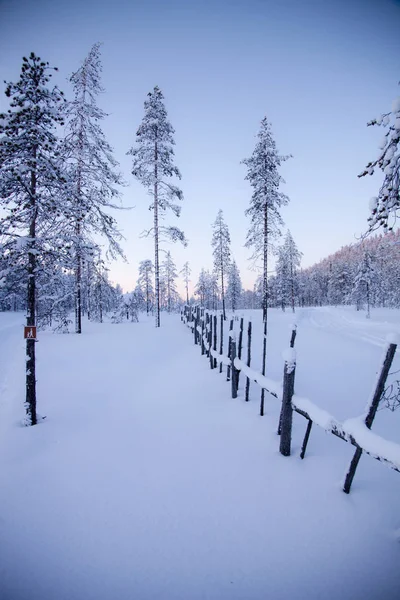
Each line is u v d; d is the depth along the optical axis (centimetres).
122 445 429
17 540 255
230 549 236
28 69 537
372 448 235
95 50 1365
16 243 542
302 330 1631
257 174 2017
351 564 215
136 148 1688
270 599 194
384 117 391
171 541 247
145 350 1057
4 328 2139
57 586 211
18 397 661
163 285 5584
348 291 5466
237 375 578
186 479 335
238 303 6128
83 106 1335
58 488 330
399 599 188
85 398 643
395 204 414
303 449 351
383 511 260
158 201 1677
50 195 587
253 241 2116
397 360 934
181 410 554
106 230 1358
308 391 643
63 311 1431
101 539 253
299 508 274
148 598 199
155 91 1694
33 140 536
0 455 411
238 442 409
